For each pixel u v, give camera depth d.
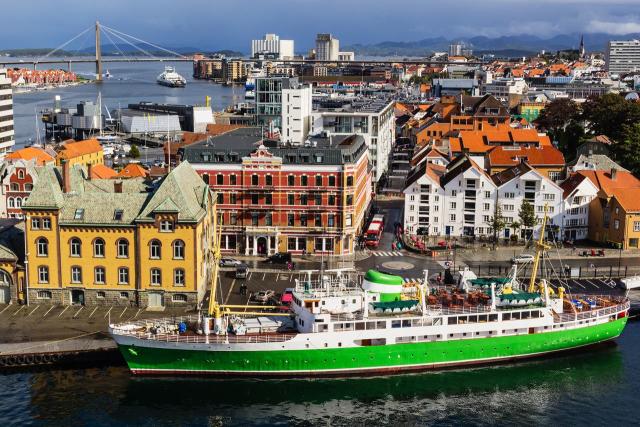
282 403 97.62
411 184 168.12
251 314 109.50
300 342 101.44
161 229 119.25
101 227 119.75
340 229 152.50
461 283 117.88
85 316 117.88
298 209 152.25
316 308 103.88
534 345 109.56
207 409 95.38
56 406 94.25
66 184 124.31
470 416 95.19
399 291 108.44
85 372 104.00
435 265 147.50
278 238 153.50
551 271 143.38
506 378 105.38
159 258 120.25
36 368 104.12
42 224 120.69
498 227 160.62
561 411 96.25
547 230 164.88
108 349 105.50
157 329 104.19
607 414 95.44
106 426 90.12
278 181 151.25
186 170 133.75
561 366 109.06
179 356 101.56
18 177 168.62
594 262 149.75
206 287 130.25
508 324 107.38
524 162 174.25
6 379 101.00
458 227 169.12
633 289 133.62
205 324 102.38
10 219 156.62
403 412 96.00
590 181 164.25
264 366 102.69
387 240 167.38
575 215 165.25
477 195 166.50
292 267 145.12
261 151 150.38
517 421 93.75
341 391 101.12
